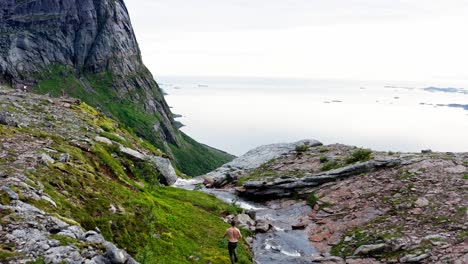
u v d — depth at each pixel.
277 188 48.00
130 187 31.69
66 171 23.56
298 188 46.66
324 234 34.25
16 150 24.09
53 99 55.47
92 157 31.83
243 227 35.09
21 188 17.75
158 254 20.78
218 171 66.88
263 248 32.00
